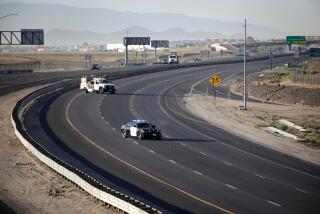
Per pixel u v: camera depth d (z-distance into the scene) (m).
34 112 143.25
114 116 139.38
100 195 64.94
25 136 101.38
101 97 180.25
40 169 83.50
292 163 89.81
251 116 146.62
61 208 63.56
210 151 97.12
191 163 86.44
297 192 70.19
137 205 57.03
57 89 193.12
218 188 71.00
